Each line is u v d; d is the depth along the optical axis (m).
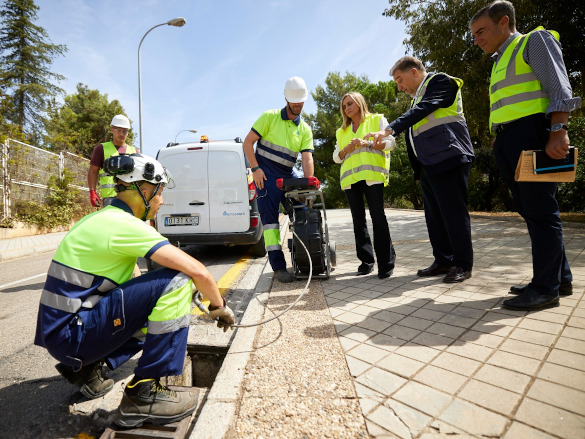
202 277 1.58
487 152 16.55
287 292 3.09
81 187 14.10
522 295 2.29
